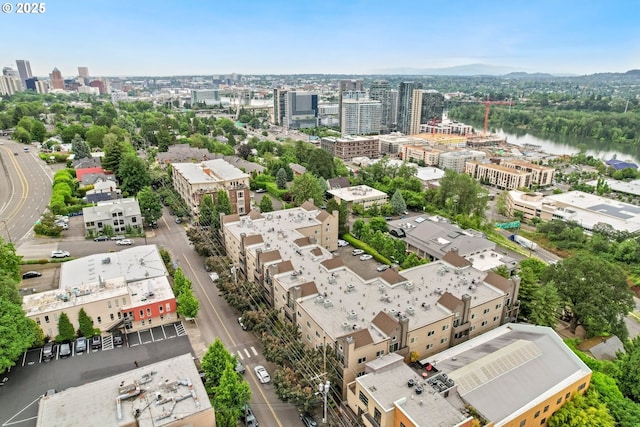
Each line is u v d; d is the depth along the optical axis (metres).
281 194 195.75
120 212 144.00
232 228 122.56
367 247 140.50
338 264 99.62
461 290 93.06
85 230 145.25
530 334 83.00
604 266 97.19
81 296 93.00
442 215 180.50
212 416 61.59
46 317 87.06
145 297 97.00
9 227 143.88
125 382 65.56
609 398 72.50
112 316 92.56
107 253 119.88
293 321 87.44
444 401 62.09
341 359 72.25
